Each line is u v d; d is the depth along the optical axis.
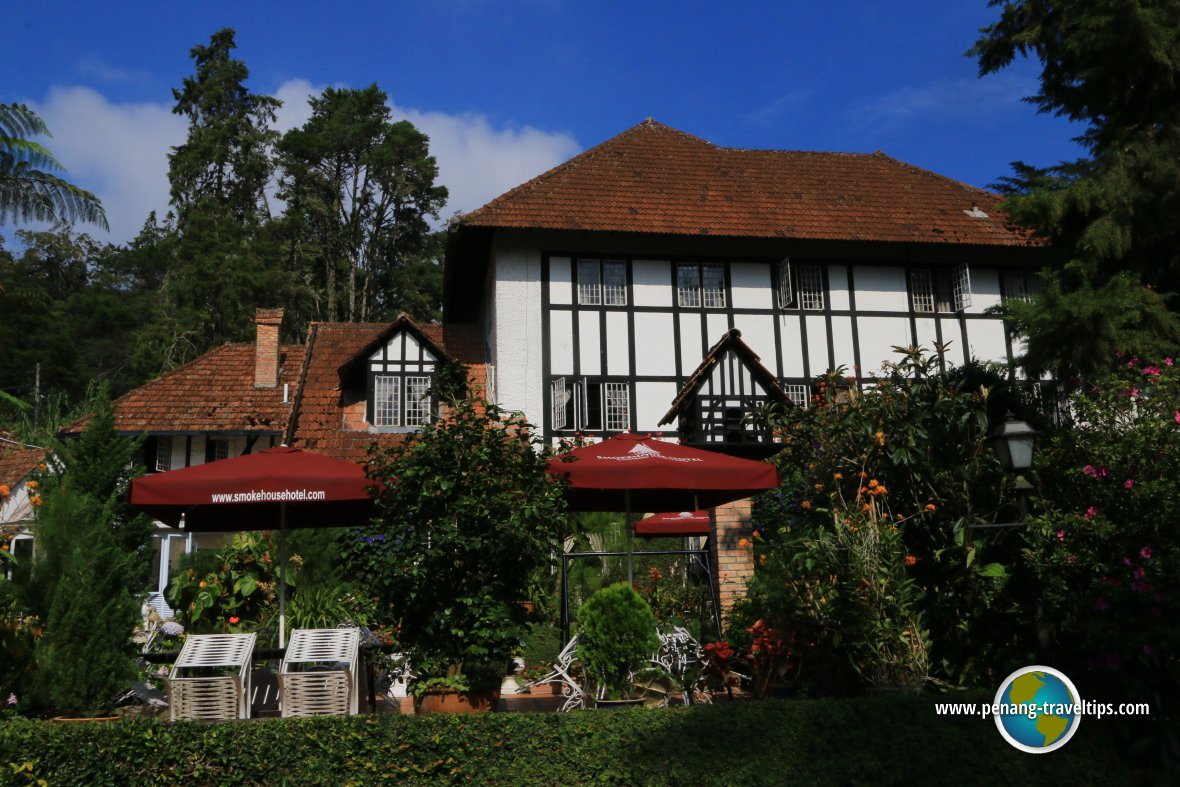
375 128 48.69
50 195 17.91
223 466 8.52
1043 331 11.27
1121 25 11.73
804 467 9.30
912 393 8.59
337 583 11.45
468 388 8.70
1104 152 12.15
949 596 7.88
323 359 23.64
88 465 9.42
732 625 9.31
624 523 16.27
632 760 6.51
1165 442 7.71
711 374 16.47
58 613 8.14
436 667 7.86
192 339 41.91
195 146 50.72
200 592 10.02
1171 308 12.04
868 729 6.71
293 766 6.39
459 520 7.99
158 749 6.30
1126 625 7.12
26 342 46.84
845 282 23.20
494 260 22.25
